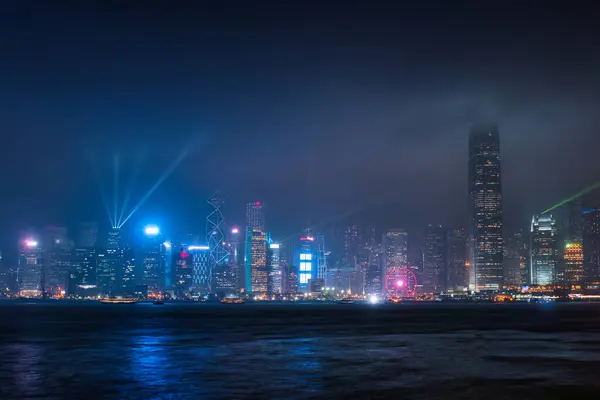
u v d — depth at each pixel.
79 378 56.34
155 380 54.94
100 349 83.56
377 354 76.75
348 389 50.22
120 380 55.03
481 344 92.00
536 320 188.25
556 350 81.81
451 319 197.25
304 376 57.25
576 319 197.88
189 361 69.12
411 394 47.94
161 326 146.00
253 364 66.31
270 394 48.09
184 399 46.25
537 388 50.62
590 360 70.00
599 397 46.94
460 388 50.72
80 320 184.25
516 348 84.94
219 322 170.75
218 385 52.25
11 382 54.12
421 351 80.12
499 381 54.28
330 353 77.94
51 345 90.06
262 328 136.38
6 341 97.88
